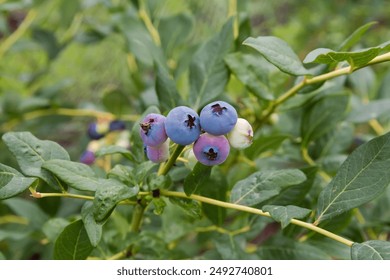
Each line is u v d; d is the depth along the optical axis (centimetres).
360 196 44
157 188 45
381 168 44
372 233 58
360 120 58
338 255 52
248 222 53
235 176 56
